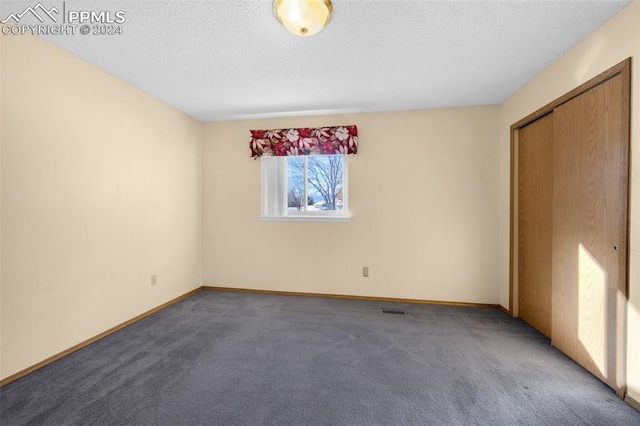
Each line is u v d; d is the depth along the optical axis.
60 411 1.47
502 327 2.51
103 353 2.05
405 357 2.01
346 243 3.32
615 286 1.62
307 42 1.91
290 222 3.46
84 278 2.17
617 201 1.60
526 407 1.51
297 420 1.42
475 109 3.04
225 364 1.92
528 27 1.74
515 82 2.50
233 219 3.59
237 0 1.51
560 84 2.08
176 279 3.19
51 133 1.93
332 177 3.45
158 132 2.92
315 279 3.41
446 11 1.60
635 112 1.50
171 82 2.52
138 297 2.68
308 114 3.34
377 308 2.98
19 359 1.76
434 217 3.13
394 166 3.20
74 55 2.06
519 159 2.71
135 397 1.58
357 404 1.53
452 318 2.71
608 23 1.66
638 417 1.44
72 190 2.07
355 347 2.15
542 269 2.39
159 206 2.95
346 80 2.47
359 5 1.55
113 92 2.39
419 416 1.45
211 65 2.21
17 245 1.75
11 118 1.71
